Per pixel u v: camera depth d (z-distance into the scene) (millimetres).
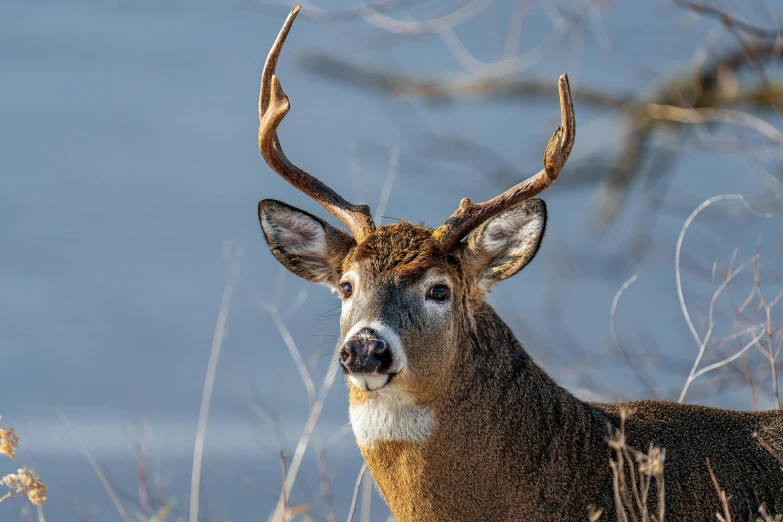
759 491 9984
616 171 26312
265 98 10859
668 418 10367
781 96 23375
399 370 9602
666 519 9719
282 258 10898
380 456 9891
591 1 20641
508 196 10359
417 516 9828
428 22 20016
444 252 10164
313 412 12672
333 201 10734
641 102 25281
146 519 12719
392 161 15367
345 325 10055
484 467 9812
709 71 23953
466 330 10102
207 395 13320
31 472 10453
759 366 13820
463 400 9883
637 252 24344
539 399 10055
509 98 26781
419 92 26922
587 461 9883
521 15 21281
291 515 11898
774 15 17406
